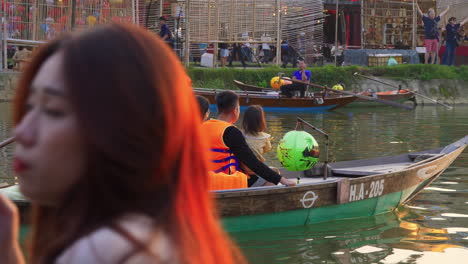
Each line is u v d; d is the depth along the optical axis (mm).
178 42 29703
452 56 35469
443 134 18688
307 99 26141
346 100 26281
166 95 1021
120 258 936
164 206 1030
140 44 1020
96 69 965
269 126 20453
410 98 29312
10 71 25547
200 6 30453
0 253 1065
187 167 1089
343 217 8508
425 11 37781
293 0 31672
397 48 37000
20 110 1025
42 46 1020
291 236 7602
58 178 979
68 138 958
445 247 7156
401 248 7117
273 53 34844
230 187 7574
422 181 9812
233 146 7586
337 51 35000
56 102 961
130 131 973
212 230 1138
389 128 20188
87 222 986
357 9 38812
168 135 1021
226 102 7762
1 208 1065
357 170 10672
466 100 32781
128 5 25922
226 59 32719
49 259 993
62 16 25109
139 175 996
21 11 25156
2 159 12312
